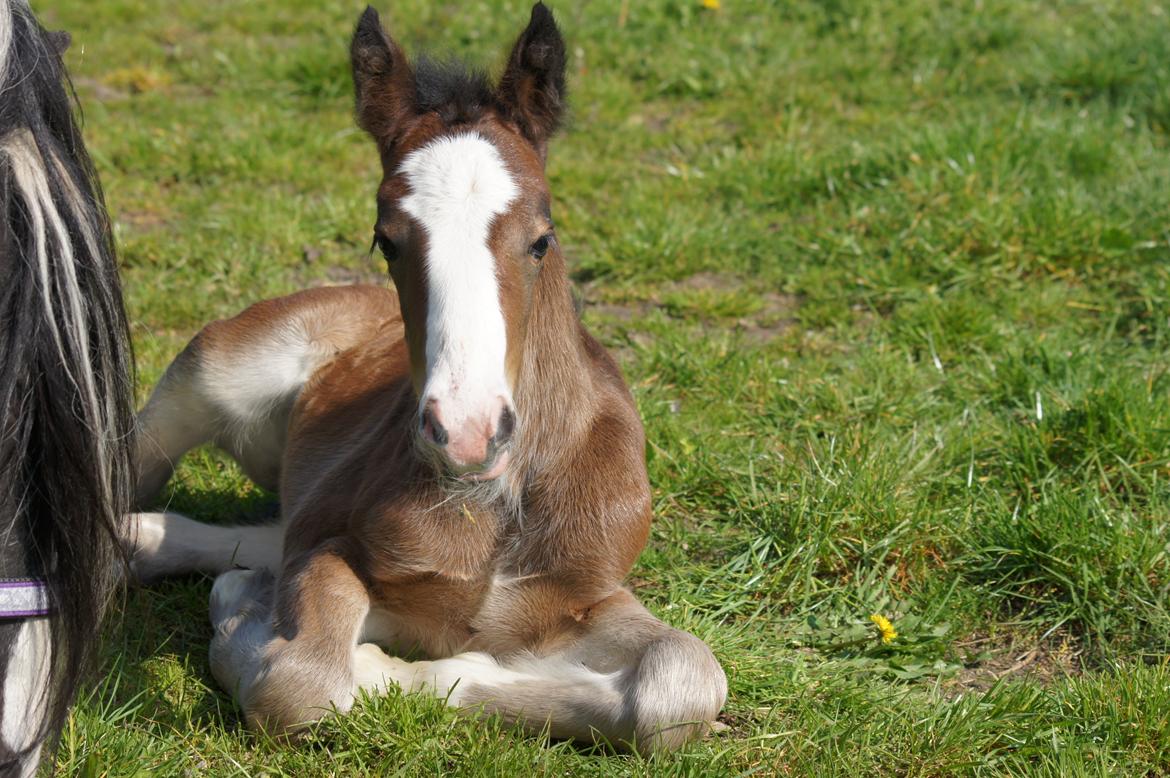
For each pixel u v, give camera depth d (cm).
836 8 955
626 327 588
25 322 216
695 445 475
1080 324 578
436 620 356
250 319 437
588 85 851
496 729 322
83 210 232
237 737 325
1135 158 711
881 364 539
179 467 474
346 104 853
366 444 371
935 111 816
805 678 363
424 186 309
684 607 391
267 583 376
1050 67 834
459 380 288
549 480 343
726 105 844
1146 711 337
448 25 933
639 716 315
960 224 627
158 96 853
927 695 359
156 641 372
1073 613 394
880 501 430
